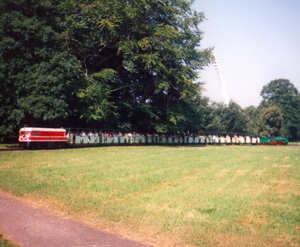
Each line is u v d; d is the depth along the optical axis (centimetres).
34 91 3061
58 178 1450
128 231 786
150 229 797
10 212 917
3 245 646
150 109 4241
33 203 1043
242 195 1156
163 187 1318
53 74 3092
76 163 1955
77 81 3441
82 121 3953
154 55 3778
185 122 4947
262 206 1005
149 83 4325
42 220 855
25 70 3139
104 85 3612
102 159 2212
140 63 4088
